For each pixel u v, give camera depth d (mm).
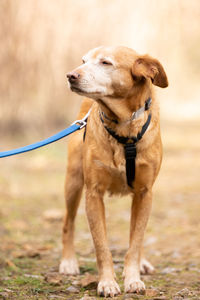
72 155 6203
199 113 40125
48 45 18750
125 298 4789
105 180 5336
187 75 51094
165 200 11305
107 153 5250
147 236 8312
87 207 5312
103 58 5090
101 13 19500
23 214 9711
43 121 19984
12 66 18328
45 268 6293
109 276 5066
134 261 5199
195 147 20703
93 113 5445
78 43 19156
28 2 17984
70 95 20234
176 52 31922
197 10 25766
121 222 9375
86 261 6734
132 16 20906
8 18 17859
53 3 18453
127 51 5207
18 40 18094
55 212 9539
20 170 14531
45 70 19094
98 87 5027
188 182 13430
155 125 5336
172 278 5832
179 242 7809
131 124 5152
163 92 40344
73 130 5609
